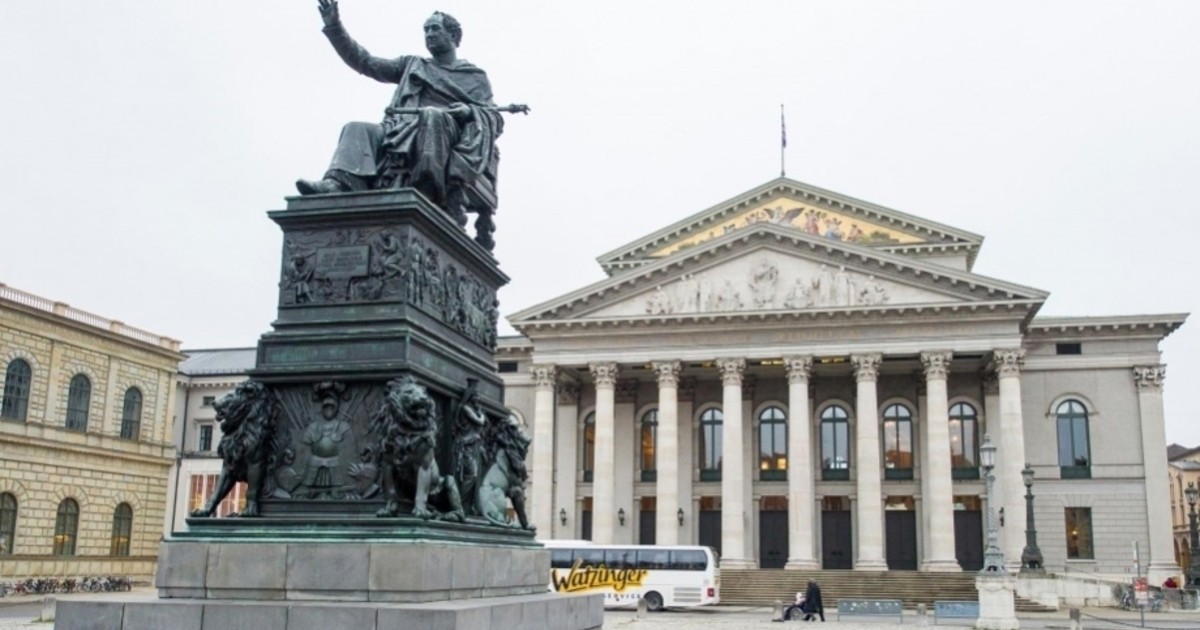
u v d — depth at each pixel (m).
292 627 7.90
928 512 72.69
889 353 69.00
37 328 65.81
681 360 72.00
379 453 8.96
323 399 9.23
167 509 83.00
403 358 9.20
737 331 71.31
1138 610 59.19
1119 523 72.50
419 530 8.52
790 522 68.00
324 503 9.00
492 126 11.76
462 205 11.30
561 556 60.81
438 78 11.45
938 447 66.88
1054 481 73.88
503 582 9.91
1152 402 73.62
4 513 63.00
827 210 82.94
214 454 84.62
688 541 76.62
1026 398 75.38
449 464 9.87
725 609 62.16
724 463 69.88
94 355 71.00
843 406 77.31
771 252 71.56
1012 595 44.03
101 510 71.00
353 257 9.65
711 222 84.69
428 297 9.98
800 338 70.31
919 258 80.62
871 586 63.75
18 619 43.78
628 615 55.47
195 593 8.59
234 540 8.65
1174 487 128.50
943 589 62.72
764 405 78.62
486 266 11.43
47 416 66.25
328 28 11.10
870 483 67.38
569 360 74.06
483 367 11.13
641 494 78.69
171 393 79.12
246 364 96.56
